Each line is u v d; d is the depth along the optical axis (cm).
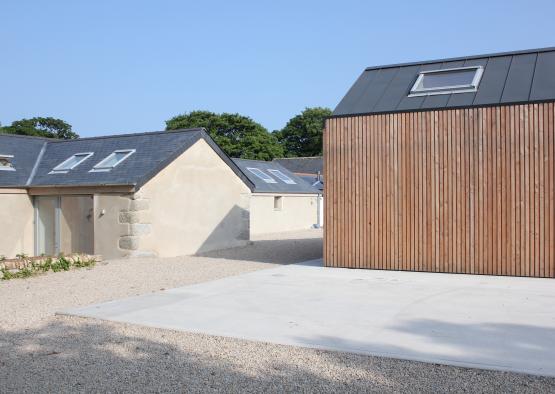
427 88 1173
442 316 700
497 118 1039
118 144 1639
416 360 521
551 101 997
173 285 986
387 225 1130
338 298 830
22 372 506
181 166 1504
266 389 455
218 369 507
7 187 1499
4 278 1057
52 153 1745
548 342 573
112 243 1402
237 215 1742
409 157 1109
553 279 985
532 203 1011
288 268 1194
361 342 583
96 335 632
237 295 862
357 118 1157
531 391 440
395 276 1048
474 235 1055
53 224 1546
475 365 501
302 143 6078
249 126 5044
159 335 627
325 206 1192
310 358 534
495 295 838
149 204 1402
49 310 773
